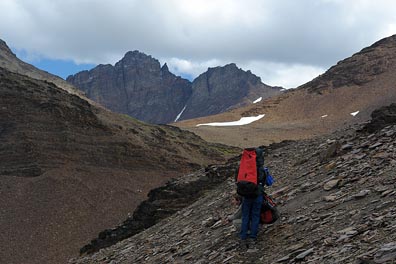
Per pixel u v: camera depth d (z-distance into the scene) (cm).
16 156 8738
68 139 9575
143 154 10106
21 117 9844
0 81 10675
